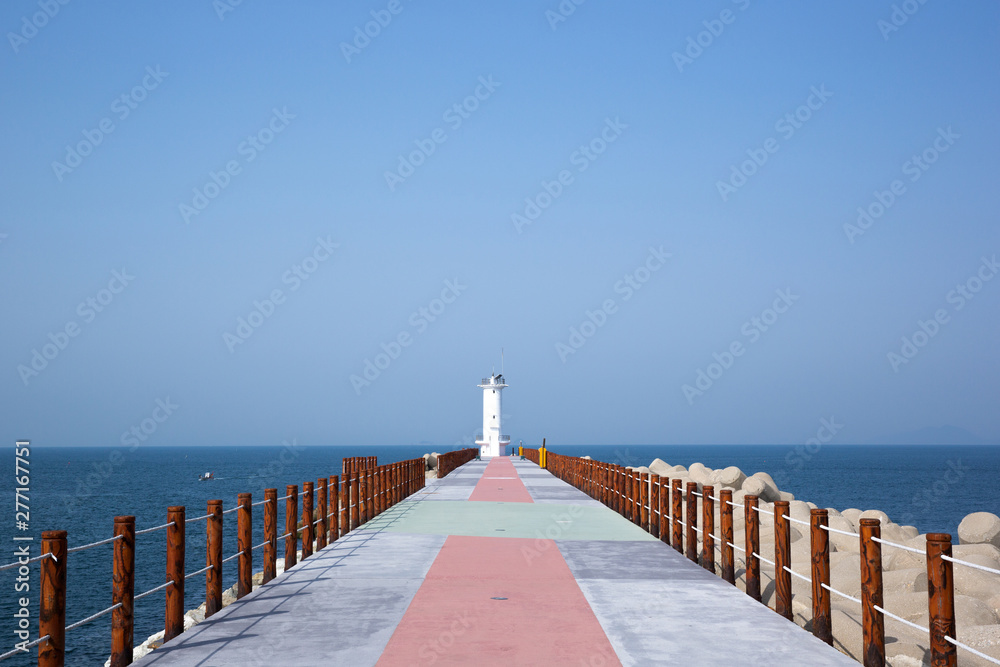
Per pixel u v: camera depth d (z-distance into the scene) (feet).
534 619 29.48
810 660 24.48
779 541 32.04
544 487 99.25
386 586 35.55
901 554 50.08
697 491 44.70
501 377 239.91
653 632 27.68
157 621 74.49
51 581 20.88
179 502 216.95
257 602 32.22
